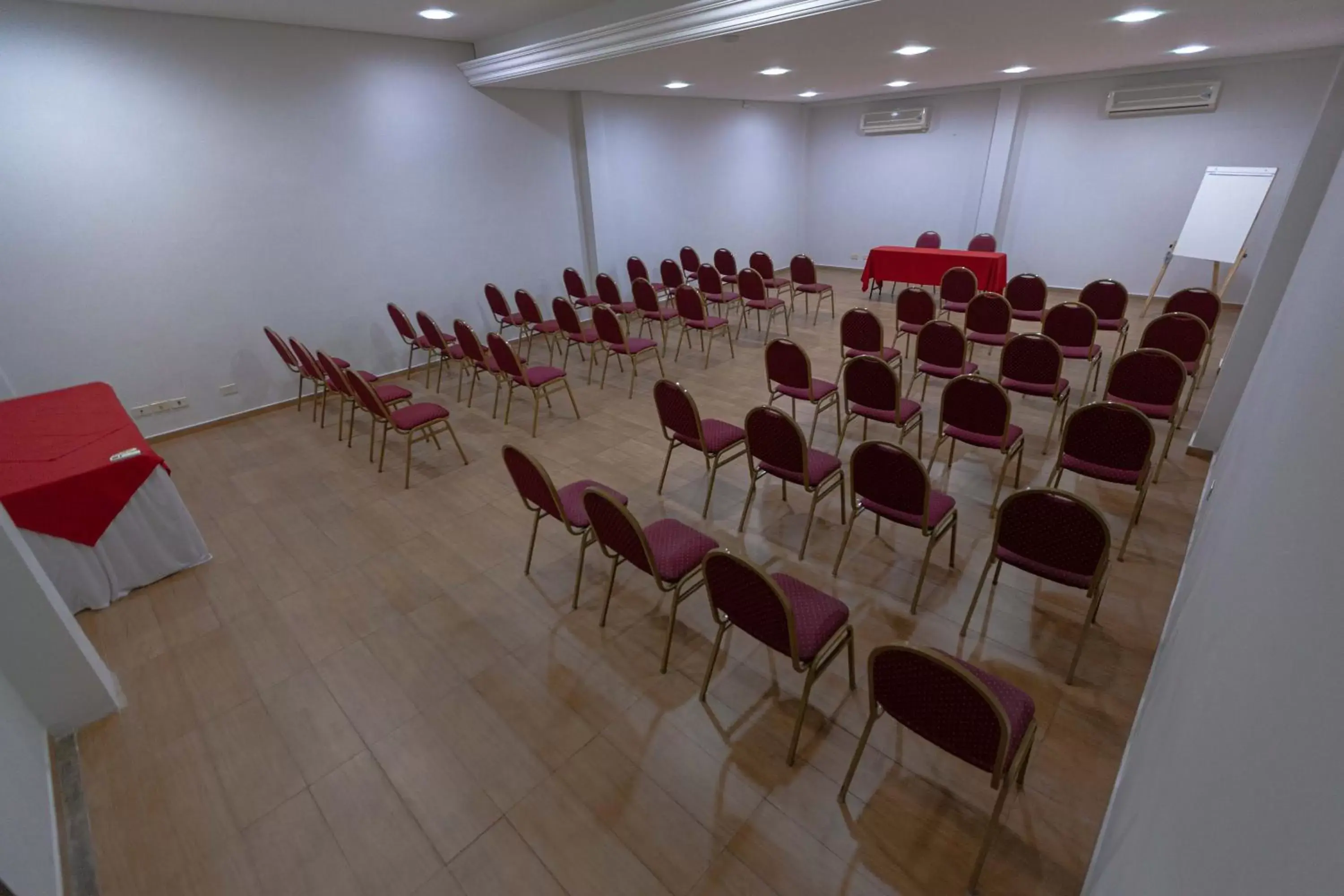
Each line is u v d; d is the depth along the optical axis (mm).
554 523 3746
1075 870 1885
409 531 3729
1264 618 805
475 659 2777
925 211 9414
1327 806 383
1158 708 1672
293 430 5273
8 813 1858
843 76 6594
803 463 3098
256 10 4469
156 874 2012
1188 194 7258
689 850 1999
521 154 6938
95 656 2596
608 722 2449
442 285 6617
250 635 2977
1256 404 2346
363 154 5723
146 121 4578
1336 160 3211
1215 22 4301
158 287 4895
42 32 4098
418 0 4398
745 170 9617
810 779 2191
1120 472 3002
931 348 4492
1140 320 6984
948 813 2062
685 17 4238
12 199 4211
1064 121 7746
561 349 7062
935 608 2898
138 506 3229
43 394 4211
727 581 2084
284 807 2195
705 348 6793
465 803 2176
